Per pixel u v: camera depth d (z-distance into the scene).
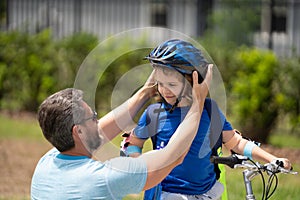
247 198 5.57
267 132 15.06
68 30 23.03
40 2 25.92
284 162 5.57
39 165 5.18
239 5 24.70
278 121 15.35
